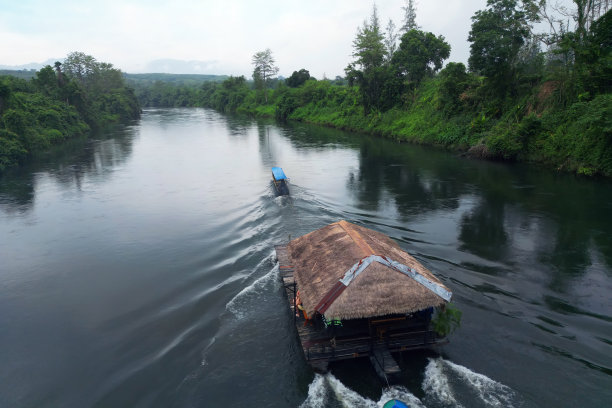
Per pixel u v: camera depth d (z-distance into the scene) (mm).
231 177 34562
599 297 13797
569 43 31781
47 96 68562
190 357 11570
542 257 16938
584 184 27344
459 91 46312
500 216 22062
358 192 28328
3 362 11641
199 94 166375
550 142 32250
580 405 9344
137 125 85062
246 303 14352
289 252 13469
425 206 24516
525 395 9680
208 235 20984
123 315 13883
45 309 14406
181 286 15750
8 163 39250
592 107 27906
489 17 38438
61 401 10117
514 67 38750
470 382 10117
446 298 10125
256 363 11227
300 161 41125
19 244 20312
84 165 40875
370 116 61906
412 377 10305
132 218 24000
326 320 10086
